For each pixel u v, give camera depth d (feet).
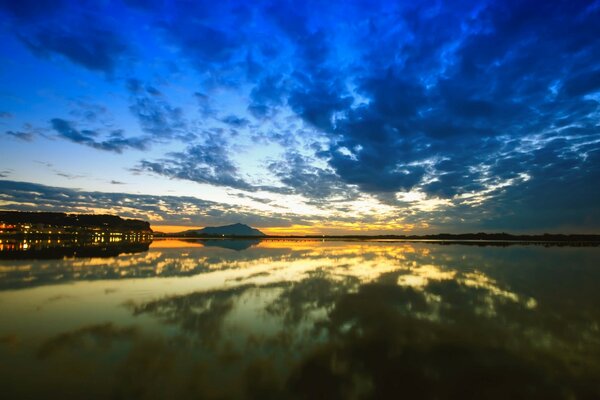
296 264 80.59
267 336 27.25
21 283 50.42
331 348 24.79
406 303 39.14
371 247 177.68
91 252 112.98
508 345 25.66
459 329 29.43
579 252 125.49
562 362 22.49
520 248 159.53
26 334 27.45
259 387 18.98
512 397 18.16
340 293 44.68
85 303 37.93
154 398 17.79
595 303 39.32
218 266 75.10
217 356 23.16
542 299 41.37
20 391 18.34
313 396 18.12
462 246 185.78
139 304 37.63
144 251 123.95
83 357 22.79
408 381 19.84
